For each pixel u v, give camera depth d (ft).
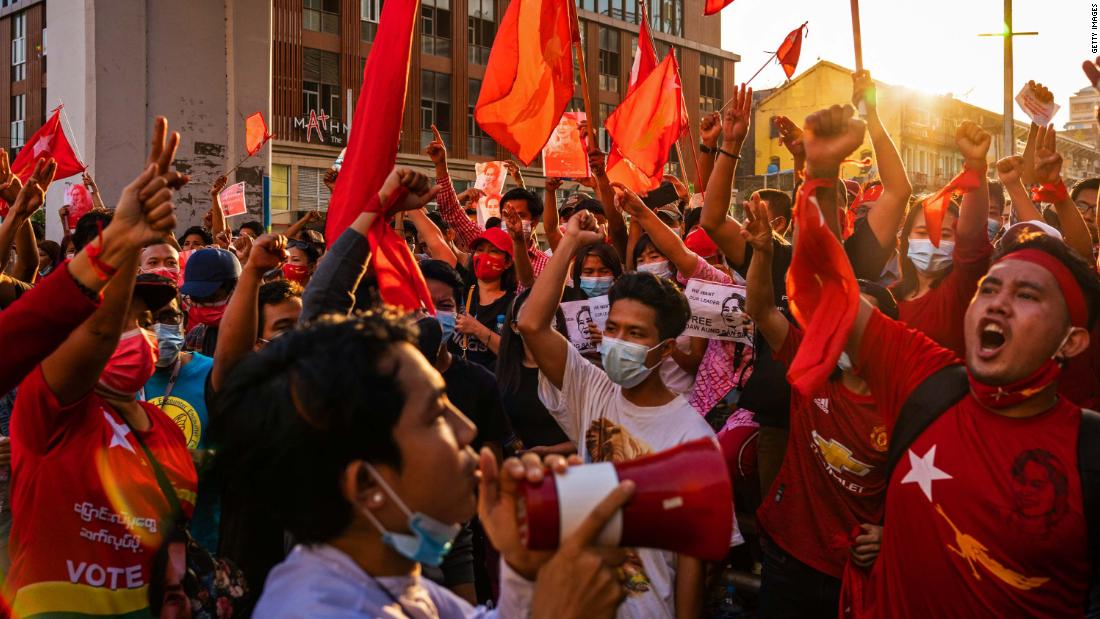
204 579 9.64
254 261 10.38
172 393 12.23
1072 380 11.63
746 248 13.21
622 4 145.89
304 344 5.23
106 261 6.93
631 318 10.44
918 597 7.75
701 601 9.97
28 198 13.25
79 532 8.63
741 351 14.49
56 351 8.02
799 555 10.49
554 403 11.24
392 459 5.08
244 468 5.18
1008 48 50.42
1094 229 18.97
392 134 12.35
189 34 44.11
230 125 45.21
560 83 19.97
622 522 4.89
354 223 9.21
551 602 4.76
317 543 5.21
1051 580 7.20
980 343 7.36
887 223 12.10
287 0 112.98
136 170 43.06
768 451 13.20
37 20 141.69
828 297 7.71
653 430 10.58
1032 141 16.83
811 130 8.25
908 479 7.82
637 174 24.43
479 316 19.10
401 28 12.42
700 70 159.33
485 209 32.65
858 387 9.82
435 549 5.23
